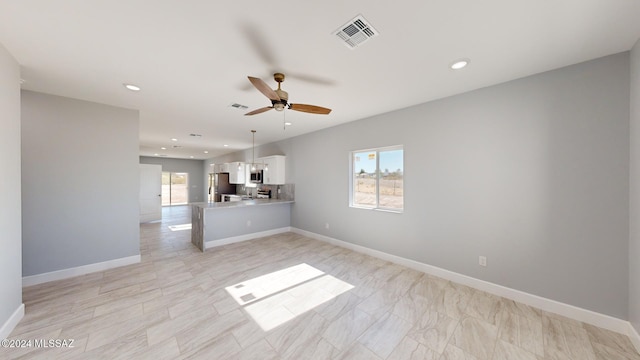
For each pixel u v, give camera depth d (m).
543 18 1.57
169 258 3.84
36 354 1.72
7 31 1.69
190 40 1.83
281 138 5.97
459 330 2.03
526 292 2.45
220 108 3.49
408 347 1.84
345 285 2.88
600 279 2.08
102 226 3.30
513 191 2.52
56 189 2.98
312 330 2.03
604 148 2.05
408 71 2.33
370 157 4.12
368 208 4.04
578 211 2.17
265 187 6.86
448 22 1.62
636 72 1.83
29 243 2.83
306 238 5.16
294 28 1.68
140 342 1.86
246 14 1.53
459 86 2.68
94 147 3.22
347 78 2.48
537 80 2.37
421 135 3.26
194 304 2.43
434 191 3.14
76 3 1.42
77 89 2.78
